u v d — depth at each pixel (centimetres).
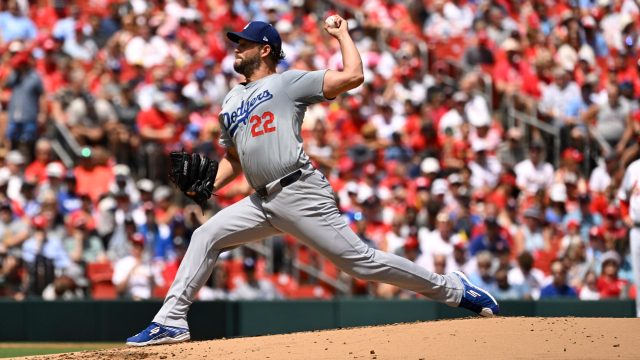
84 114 4753
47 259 4059
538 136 5384
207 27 5622
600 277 4369
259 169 2139
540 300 3800
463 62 5791
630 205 2989
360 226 4453
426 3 6147
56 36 5153
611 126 5375
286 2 5975
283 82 2128
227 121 2191
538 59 5800
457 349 1925
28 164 4628
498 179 4994
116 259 4172
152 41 5266
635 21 5972
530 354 1870
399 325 2197
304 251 4422
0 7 5325
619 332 2022
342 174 4925
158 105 4881
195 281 2223
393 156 5038
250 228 2200
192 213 4322
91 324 3741
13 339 3734
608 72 5756
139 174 4725
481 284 4256
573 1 6397
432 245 4409
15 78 4756
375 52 5644
